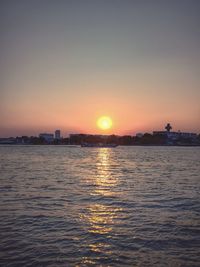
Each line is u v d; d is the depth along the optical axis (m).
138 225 20.06
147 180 46.28
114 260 14.38
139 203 27.52
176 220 21.41
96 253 15.16
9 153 162.00
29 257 14.56
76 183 42.06
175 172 60.44
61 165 79.38
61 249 15.59
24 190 34.88
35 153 164.75
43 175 52.38
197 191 35.00
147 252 15.33
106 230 18.88
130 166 78.19
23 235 17.69
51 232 18.33
